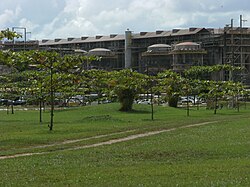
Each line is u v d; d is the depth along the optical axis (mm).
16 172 17266
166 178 15266
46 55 35531
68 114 61000
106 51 144250
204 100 87250
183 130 35750
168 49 135875
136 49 149375
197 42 137750
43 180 15469
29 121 49094
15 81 71938
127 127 39312
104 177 15711
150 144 26422
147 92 68125
